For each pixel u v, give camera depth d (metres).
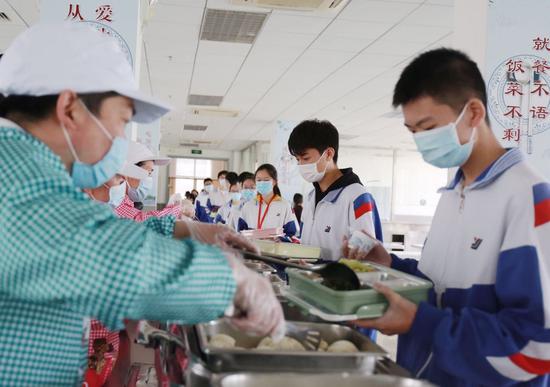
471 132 1.12
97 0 2.52
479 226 1.13
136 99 0.90
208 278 0.72
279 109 8.20
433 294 1.17
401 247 7.37
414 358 1.29
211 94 7.35
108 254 0.67
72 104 0.84
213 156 16.47
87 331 0.92
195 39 4.81
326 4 3.73
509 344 0.93
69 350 0.82
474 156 1.18
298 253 1.91
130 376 1.67
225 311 0.75
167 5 3.96
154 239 0.73
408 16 4.02
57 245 0.67
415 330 1.01
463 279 1.15
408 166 12.81
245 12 4.06
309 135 2.14
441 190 1.35
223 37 4.72
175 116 9.52
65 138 0.85
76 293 0.67
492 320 0.96
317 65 5.52
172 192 17.47
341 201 2.13
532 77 2.28
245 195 5.57
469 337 0.96
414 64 1.15
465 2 2.44
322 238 2.18
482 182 1.13
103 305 0.67
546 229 0.98
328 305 1.05
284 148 8.83
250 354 0.94
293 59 5.34
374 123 8.91
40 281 0.68
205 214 9.35
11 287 0.70
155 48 5.14
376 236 2.12
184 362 1.01
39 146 0.79
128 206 2.75
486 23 2.27
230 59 5.45
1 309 0.76
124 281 0.66
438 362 1.00
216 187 9.57
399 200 12.77
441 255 1.25
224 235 1.40
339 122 9.02
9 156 0.75
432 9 3.85
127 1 2.54
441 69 1.10
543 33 2.29
